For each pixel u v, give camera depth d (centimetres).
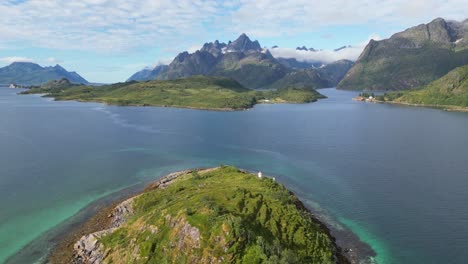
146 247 6188
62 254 6856
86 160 14100
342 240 7375
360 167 13038
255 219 6612
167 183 10500
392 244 7238
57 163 13525
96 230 7819
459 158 14200
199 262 5653
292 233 6569
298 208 8125
